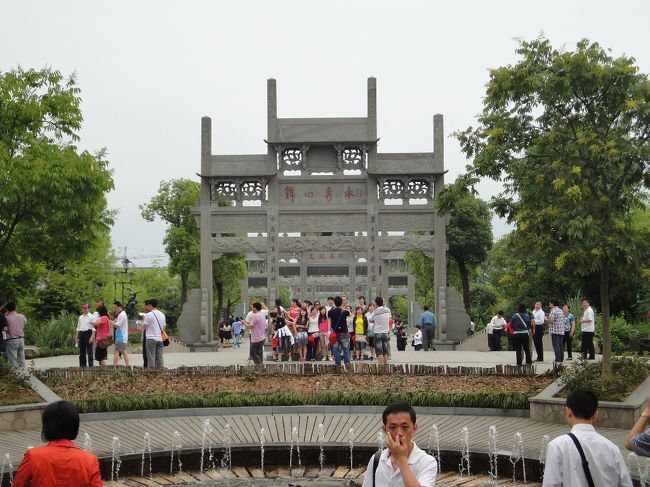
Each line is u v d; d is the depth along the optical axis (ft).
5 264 83.46
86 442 51.98
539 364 99.04
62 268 169.58
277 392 70.38
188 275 232.73
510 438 54.34
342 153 139.23
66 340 140.77
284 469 50.06
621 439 52.85
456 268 230.07
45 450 22.50
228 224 138.92
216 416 65.98
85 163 75.61
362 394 68.13
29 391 64.80
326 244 137.69
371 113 138.10
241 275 229.86
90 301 180.75
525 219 66.08
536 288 163.63
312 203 138.82
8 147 75.31
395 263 285.43
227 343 185.37
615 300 147.95
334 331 92.38
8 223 76.69
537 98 67.15
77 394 68.54
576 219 60.80
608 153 62.28
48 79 78.95
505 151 68.90
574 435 23.25
